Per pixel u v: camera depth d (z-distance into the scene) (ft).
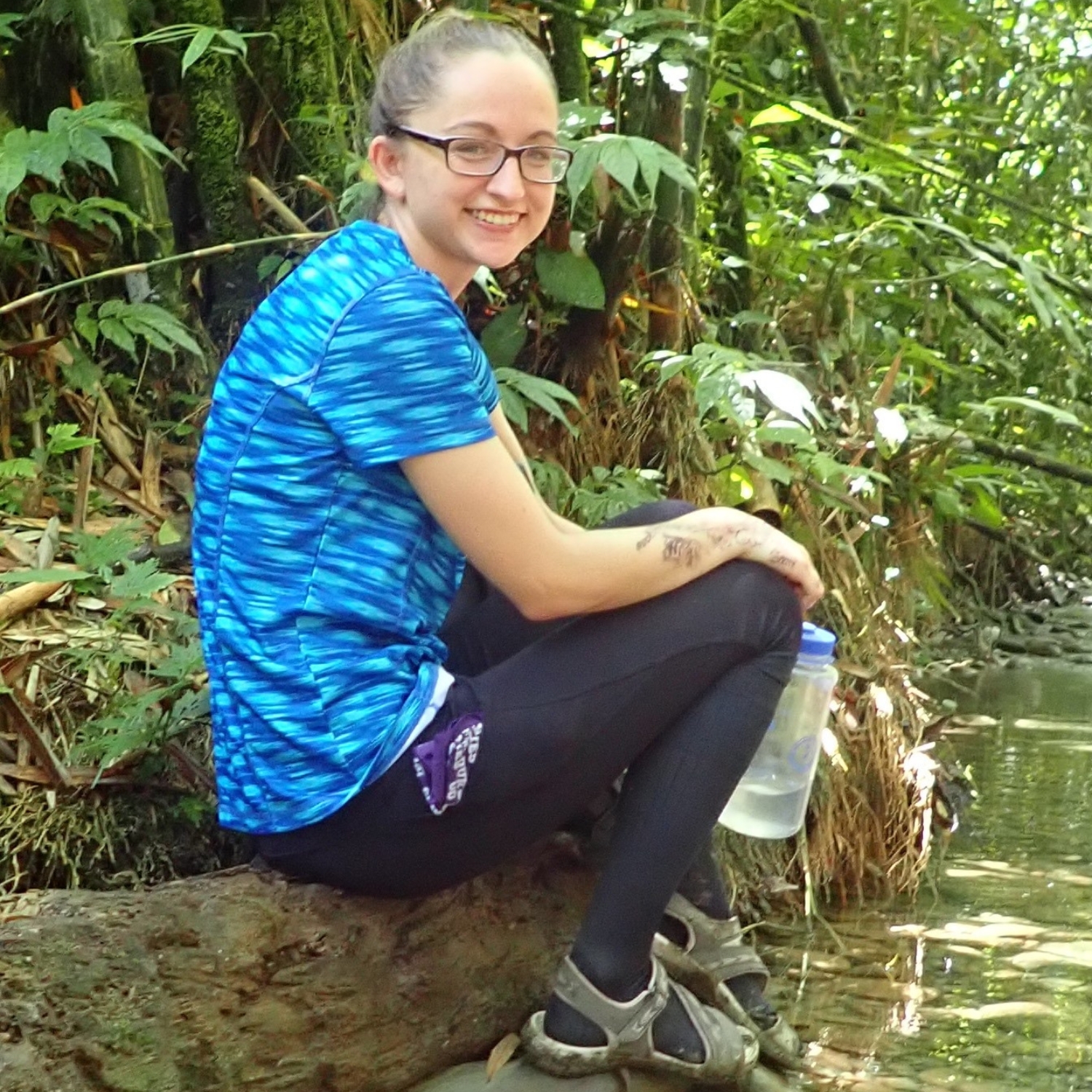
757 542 5.95
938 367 13.64
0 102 9.45
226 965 5.45
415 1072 5.99
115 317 8.55
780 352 12.06
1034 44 17.28
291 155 9.77
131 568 7.42
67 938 5.21
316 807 5.58
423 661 5.73
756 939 8.43
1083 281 16.43
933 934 8.55
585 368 9.94
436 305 5.41
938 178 14.01
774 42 14.58
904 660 11.98
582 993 5.93
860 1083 6.53
